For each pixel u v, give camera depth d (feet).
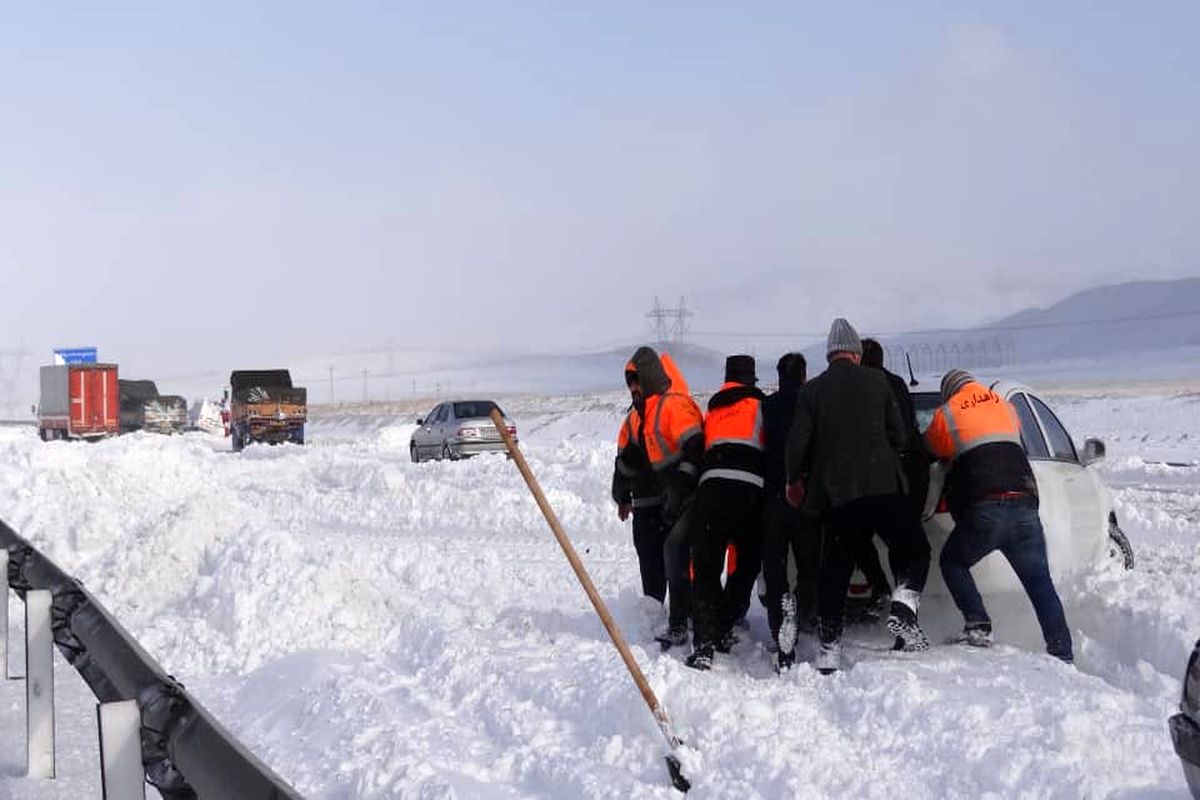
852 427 24.66
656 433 27.50
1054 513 27.04
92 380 191.62
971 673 22.45
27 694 20.59
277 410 164.45
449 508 61.11
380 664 28.04
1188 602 25.82
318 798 19.62
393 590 32.86
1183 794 16.72
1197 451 106.42
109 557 35.81
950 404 25.73
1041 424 28.94
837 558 24.76
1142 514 52.34
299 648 29.55
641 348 28.81
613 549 46.83
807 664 24.40
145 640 30.66
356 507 63.72
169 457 61.57
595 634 29.43
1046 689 20.98
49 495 55.42
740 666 26.25
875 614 26.89
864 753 19.34
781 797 18.04
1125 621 26.17
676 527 27.66
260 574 31.30
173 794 14.79
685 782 19.20
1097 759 17.99
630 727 21.30
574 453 87.92
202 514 35.73
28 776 20.35
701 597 25.89
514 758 20.90
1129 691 23.89
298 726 23.86
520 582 37.04
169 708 14.89
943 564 25.38
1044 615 25.22
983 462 25.16
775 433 26.22
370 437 182.70
